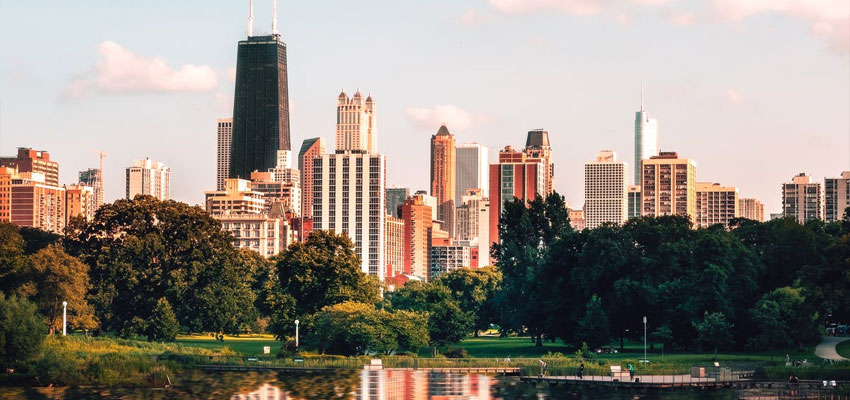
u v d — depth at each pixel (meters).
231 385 159.75
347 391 154.25
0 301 157.88
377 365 180.50
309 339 197.00
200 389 155.38
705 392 153.75
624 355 199.38
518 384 162.88
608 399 147.62
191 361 181.50
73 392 150.50
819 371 162.88
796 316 196.50
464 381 166.12
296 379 167.38
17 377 155.50
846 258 171.50
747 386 158.50
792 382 158.12
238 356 187.25
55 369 156.62
